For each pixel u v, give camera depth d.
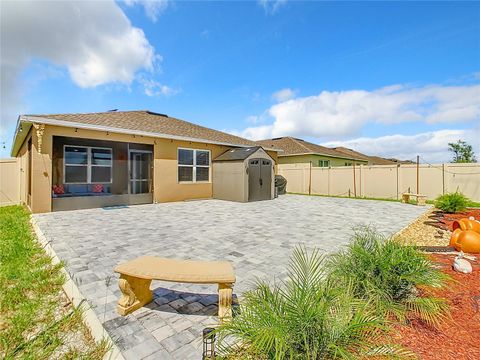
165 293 3.02
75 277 3.40
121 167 10.90
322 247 4.90
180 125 13.97
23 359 1.96
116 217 7.82
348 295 2.12
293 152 20.77
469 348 1.91
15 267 3.61
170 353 1.99
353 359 1.60
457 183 12.09
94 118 9.88
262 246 4.93
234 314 2.53
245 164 11.84
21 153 12.20
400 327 2.18
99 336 2.21
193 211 9.15
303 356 1.68
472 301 2.60
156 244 5.00
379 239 3.29
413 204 11.61
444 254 4.29
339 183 16.17
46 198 8.35
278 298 2.04
